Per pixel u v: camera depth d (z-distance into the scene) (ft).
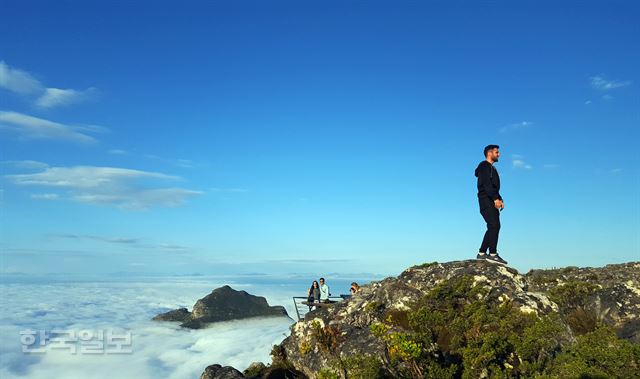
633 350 34.22
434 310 46.42
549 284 58.75
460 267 52.47
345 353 45.75
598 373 33.55
